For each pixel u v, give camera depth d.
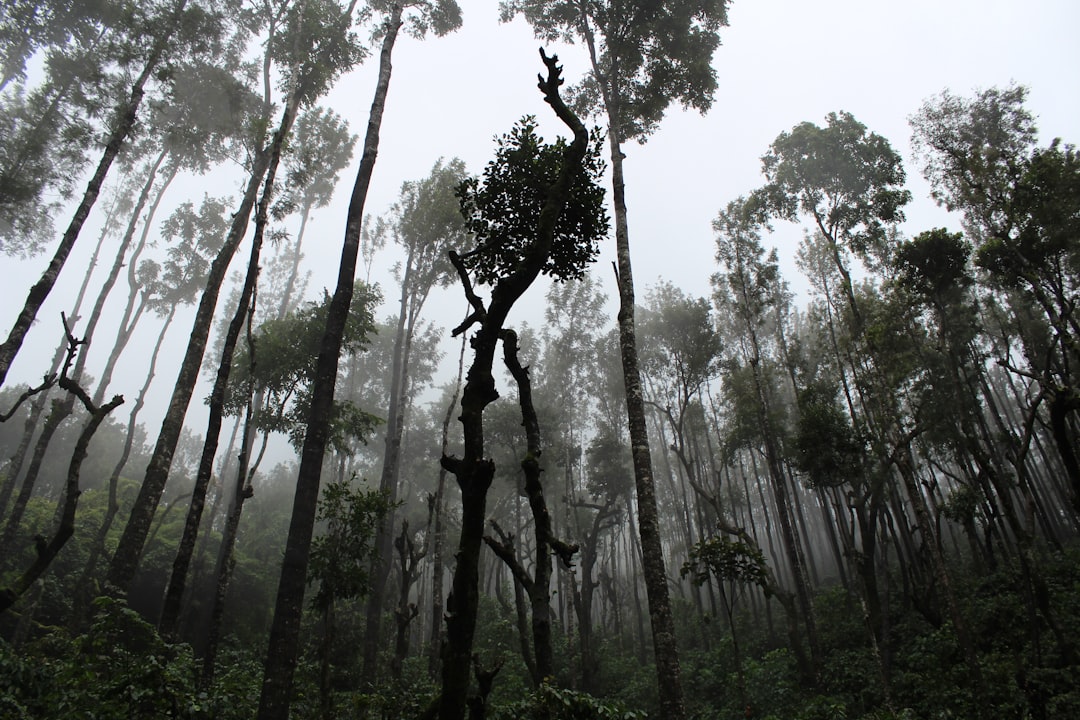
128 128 12.59
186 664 7.29
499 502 34.44
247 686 9.66
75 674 6.33
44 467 29.14
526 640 12.78
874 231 19.45
